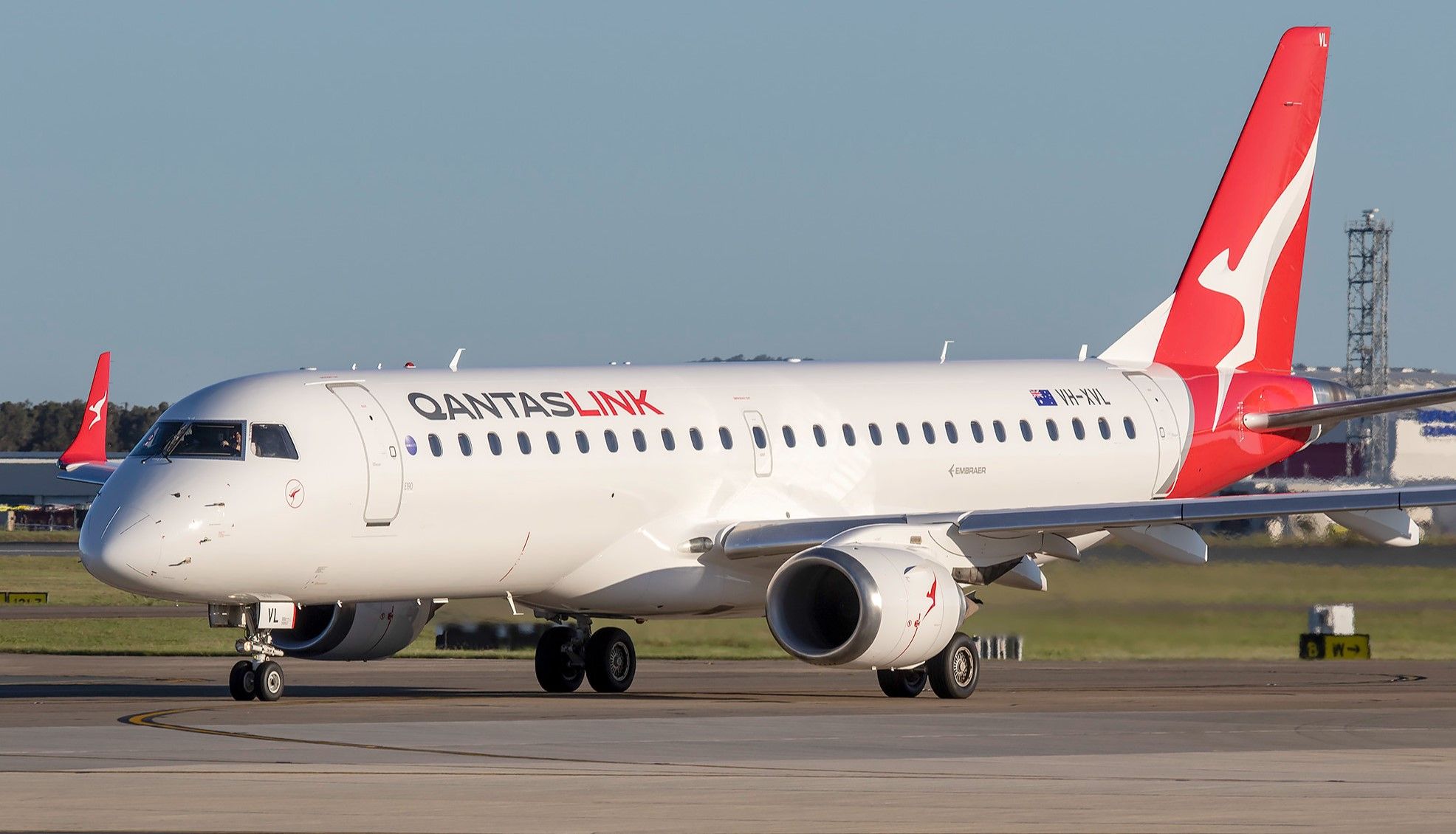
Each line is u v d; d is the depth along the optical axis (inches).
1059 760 2507.4
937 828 1882.4
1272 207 4928.6
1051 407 4485.7
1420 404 4554.6
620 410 3882.9
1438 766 2444.6
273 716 3125.0
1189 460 4658.0
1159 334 4790.8
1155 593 5423.2
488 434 3673.7
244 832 1855.3
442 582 3688.5
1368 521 3850.9
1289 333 4968.0
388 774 2298.2
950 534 3804.1
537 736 2800.2
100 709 3304.6
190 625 7003.0
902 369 4414.4
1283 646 5408.5
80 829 1872.5
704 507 3946.9
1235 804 2065.7
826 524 3823.8
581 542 3791.8
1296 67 4933.6
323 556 3491.6
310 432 3489.2
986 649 5418.3
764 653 5674.2
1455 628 5526.6
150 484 3393.2
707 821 1920.5
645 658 5575.8
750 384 4136.3
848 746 2682.1
